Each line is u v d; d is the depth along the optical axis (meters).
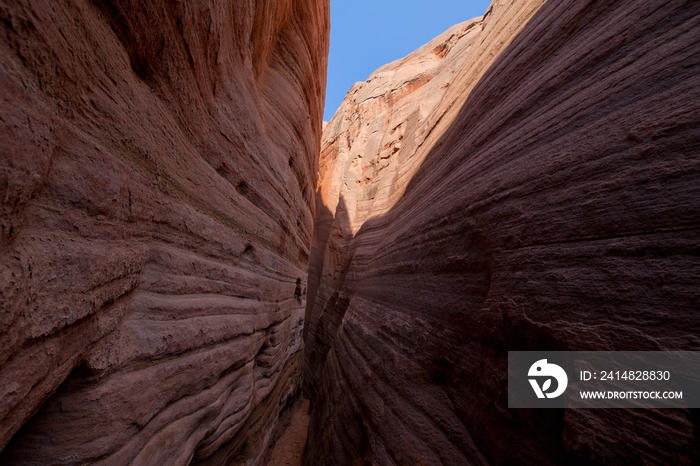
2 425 1.45
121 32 2.27
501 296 3.21
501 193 3.90
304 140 9.84
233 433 4.80
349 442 5.67
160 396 2.92
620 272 2.24
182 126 3.31
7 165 1.30
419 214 7.31
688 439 1.65
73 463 2.06
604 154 2.72
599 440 1.97
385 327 6.31
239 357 4.85
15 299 1.39
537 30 5.11
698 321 1.80
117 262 2.27
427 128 11.32
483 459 2.99
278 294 7.54
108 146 2.16
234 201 4.70
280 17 7.32
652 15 2.97
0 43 1.28
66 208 1.80
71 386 2.12
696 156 2.11
